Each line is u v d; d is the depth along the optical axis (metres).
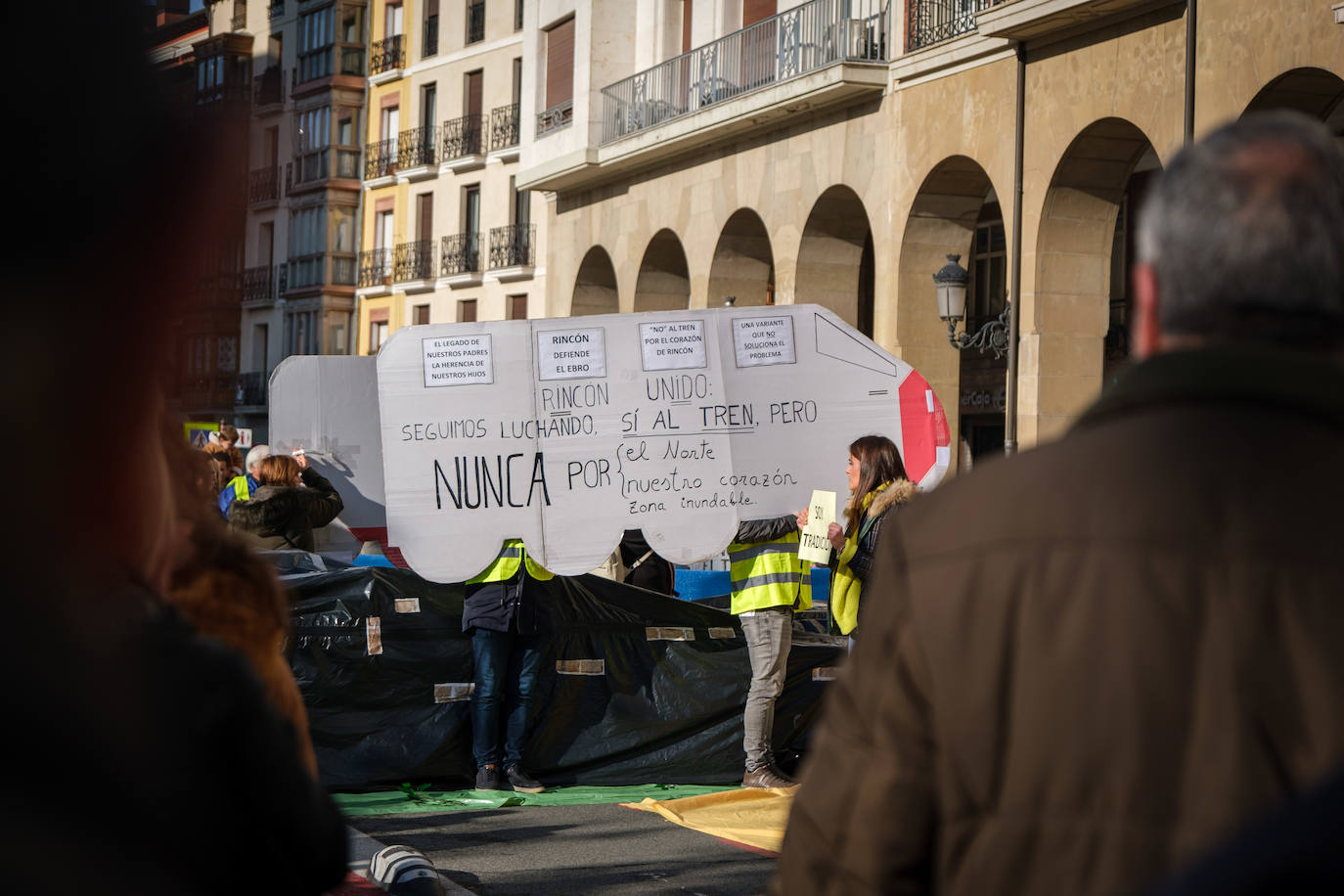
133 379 0.69
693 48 27.02
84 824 0.63
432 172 47.22
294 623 8.30
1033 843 1.41
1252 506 1.38
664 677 8.91
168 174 0.69
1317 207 1.48
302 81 53.69
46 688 0.62
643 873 6.64
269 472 9.44
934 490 1.66
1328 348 1.50
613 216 28.36
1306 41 14.29
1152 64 16.34
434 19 47.84
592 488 8.60
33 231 0.65
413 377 8.52
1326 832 0.72
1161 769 1.34
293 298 53.62
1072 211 17.95
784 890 1.67
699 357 8.80
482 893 6.25
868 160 21.27
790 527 8.53
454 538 8.44
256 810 1.20
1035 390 17.94
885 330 20.80
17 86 0.64
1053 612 1.44
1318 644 1.31
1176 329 1.55
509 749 8.49
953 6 19.97
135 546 0.95
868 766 1.58
